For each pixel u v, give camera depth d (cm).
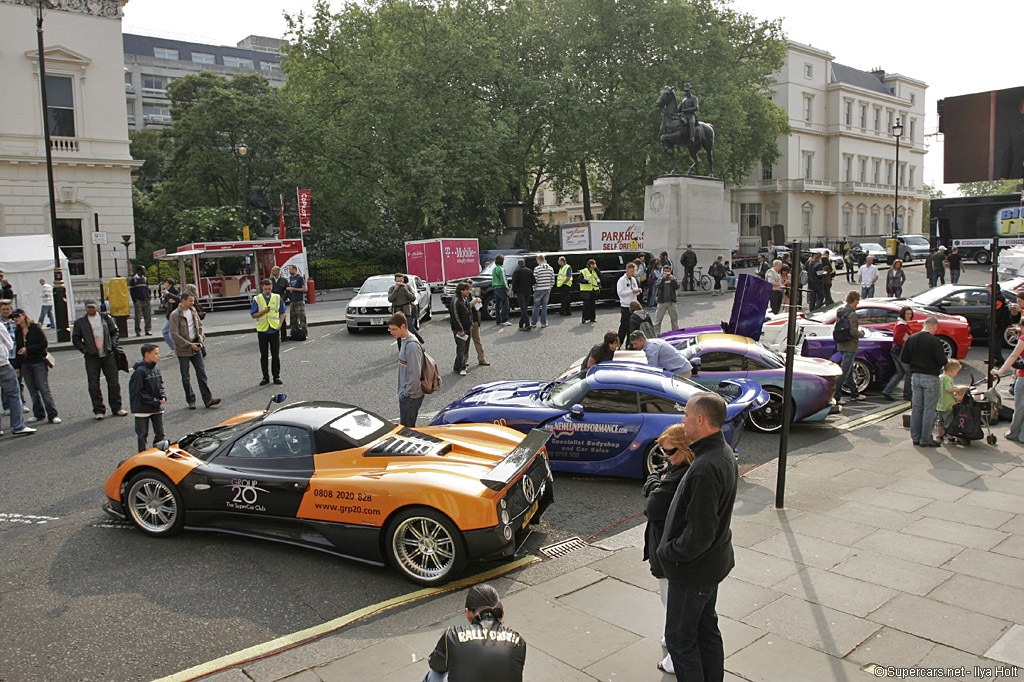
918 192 7512
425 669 430
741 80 4484
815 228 6506
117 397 1137
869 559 572
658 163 3966
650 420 782
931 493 735
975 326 1677
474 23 3888
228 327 2084
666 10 3938
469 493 550
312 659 446
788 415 684
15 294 2219
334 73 3912
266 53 10806
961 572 544
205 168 4434
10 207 3025
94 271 3203
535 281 1981
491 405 837
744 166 4959
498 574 576
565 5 4047
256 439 642
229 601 538
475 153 3647
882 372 1259
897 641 446
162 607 530
